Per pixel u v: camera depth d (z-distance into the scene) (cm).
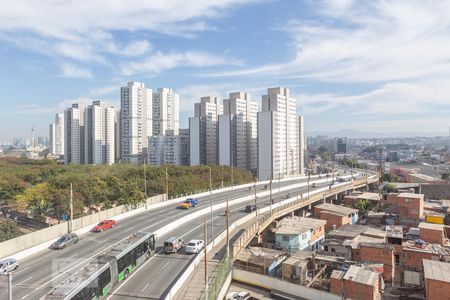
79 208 9200
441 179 16700
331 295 4572
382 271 5266
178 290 4116
